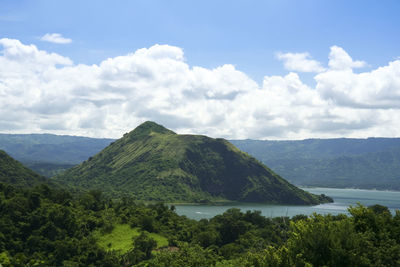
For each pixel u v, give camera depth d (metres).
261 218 198.62
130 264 147.88
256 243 144.25
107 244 170.38
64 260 145.62
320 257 43.50
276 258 46.56
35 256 145.50
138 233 183.12
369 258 43.69
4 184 194.38
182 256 107.12
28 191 194.12
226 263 102.75
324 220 51.19
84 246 156.38
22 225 164.75
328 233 44.62
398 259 43.16
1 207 172.25
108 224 185.88
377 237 48.47
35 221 169.00
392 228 49.69
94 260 149.00
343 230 45.06
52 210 176.00
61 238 162.25
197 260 105.25
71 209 196.12
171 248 168.75
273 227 165.62
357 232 50.00
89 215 199.25
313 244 44.31
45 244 155.25
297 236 47.56
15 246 152.50
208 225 195.38
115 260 146.62
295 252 45.28
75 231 172.75
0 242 149.00
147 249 157.00
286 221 170.62
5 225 159.25
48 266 137.88
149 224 189.62
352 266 41.69
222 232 184.38
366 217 51.75
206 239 174.50
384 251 43.91
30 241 155.12
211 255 139.00
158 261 104.94
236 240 169.00
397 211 53.94
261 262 48.03
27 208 178.62
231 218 189.62
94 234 179.00
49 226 164.88
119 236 179.62
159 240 176.50
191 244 159.38
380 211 95.06
